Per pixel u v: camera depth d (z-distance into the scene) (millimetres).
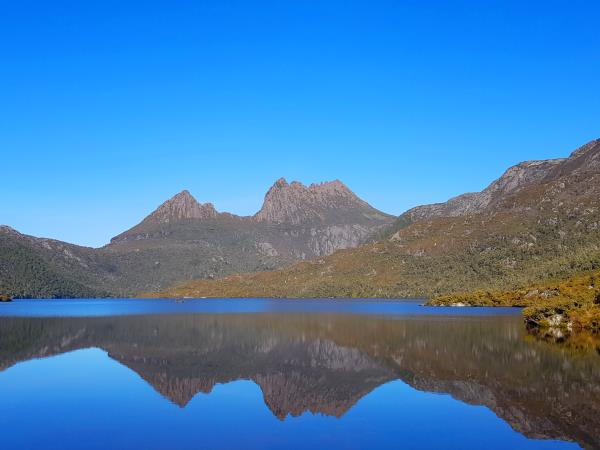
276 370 59281
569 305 104688
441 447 33281
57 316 162125
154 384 51312
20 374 56312
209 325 122625
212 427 37375
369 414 40750
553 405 42562
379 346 78375
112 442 34188
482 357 65500
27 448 32969
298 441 34562
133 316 163000
